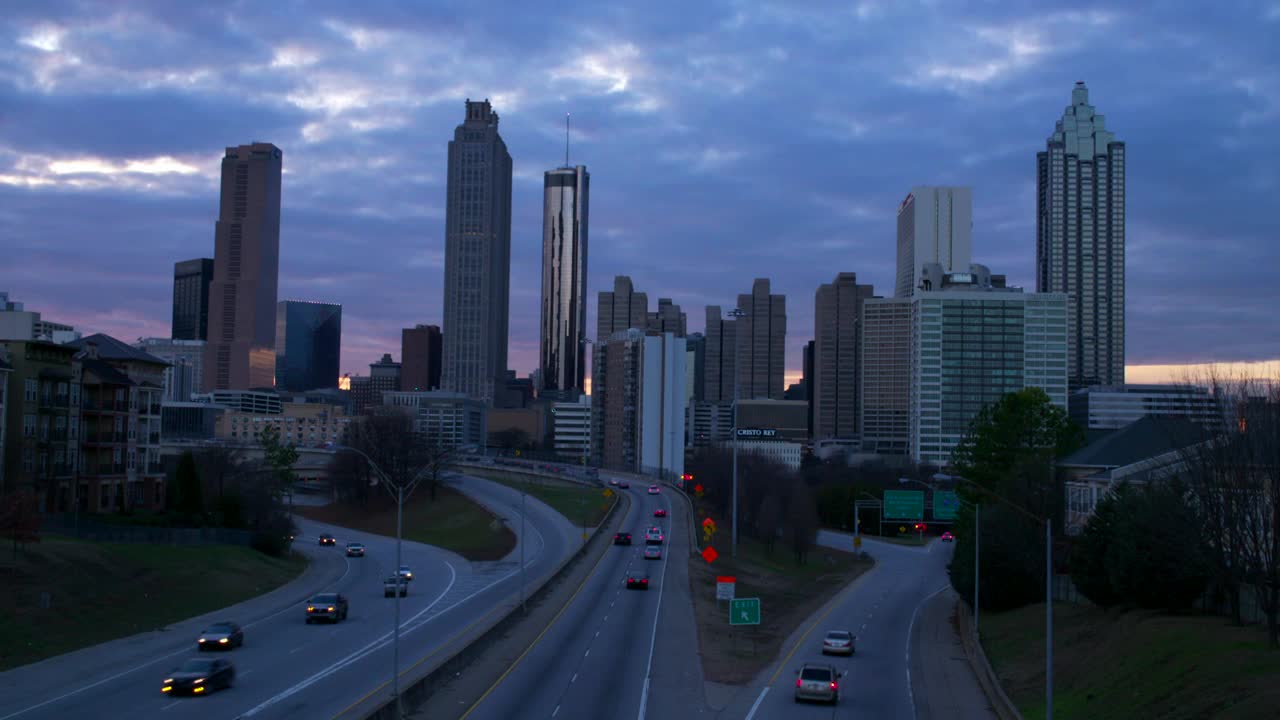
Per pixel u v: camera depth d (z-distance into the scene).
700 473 198.38
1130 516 62.94
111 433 112.88
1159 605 62.97
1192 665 46.91
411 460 181.75
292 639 65.44
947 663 64.62
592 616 77.25
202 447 174.50
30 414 101.56
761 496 153.88
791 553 139.00
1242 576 55.31
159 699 47.03
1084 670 55.00
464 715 45.22
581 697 49.72
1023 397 109.69
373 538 149.12
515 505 174.38
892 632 78.69
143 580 79.69
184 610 75.50
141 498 117.69
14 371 99.94
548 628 71.25
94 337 117.75
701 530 144.00
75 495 106.56
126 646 62.06
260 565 99.88
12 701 46.69
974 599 85.00
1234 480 55.53
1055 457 101.69
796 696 51.28
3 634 59.81
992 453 108.19
